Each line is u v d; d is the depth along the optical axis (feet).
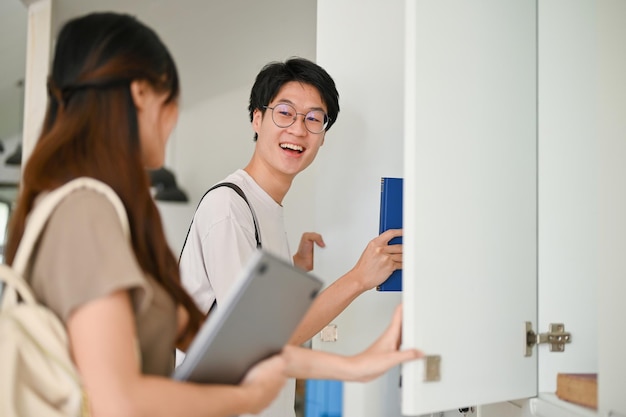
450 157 4.17
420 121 4.02
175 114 3.40
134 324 2.96
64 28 3.22
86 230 2.82
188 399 2.87
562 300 4.85
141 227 3.11
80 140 3.07
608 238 4.58
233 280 5.14
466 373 4.21
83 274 2.75
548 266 4.84
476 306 4.30
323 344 6.89
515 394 4.59
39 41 8.88
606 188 4.58
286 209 10.18
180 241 12.42
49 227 2.89
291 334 3.46
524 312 4.68
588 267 4.80
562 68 4.88
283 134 5.81
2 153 12.78
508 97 4.64
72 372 2.76
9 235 3.13
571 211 4.84
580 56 4.79
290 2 11.03
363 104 7.00
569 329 4.85
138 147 3.15
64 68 3.14
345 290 5.66
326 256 6.99
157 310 3.14
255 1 11.14
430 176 4.05
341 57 6.97
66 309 2.73
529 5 4.89
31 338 2.77
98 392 2.64
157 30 11.49
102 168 3.05
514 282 4.60
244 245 5.25
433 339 4.02
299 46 11.03
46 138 3.09
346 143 7.02
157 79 3.22
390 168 7.04
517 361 4.61
